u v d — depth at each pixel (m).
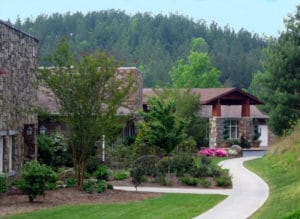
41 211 20.36
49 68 27.00
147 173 32.94
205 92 63.31
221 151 53.38
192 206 22.47
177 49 167.88
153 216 19.92
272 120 50.25
